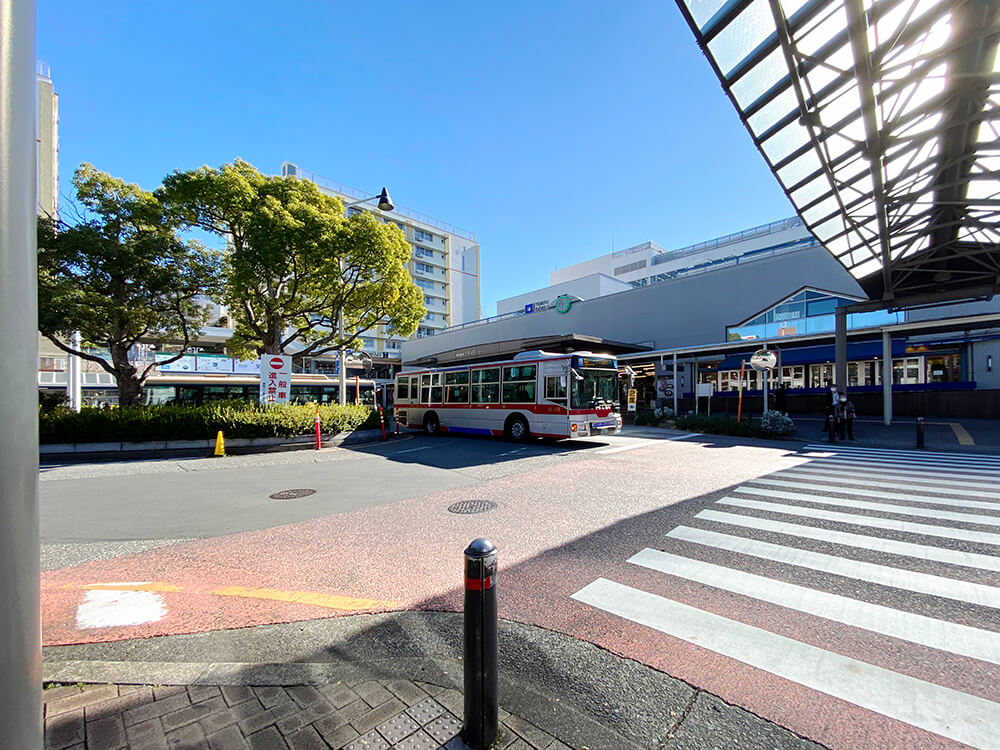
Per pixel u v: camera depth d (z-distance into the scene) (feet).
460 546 15.70
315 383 94.99
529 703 7.74
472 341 123.75
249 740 6.68
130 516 20.04
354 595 12.03
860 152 27.12
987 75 22.04
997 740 6.76
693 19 20.47
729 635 9.82
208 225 47.14
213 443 40.98
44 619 10.69
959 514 18.44
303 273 47.73
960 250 43.86
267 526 18.37
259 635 9.94
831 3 18.60
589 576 12.94
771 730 7.05
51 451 37.27
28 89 5.19
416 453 39.24
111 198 42.60
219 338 121.19
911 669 8.56
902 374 62.64
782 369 72.54
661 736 6.95
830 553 14.35
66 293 36.96
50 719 7.08
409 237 232.53
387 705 7.55
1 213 4.89
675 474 27.73
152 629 10.21
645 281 139.13
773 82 23.53
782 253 69.92
